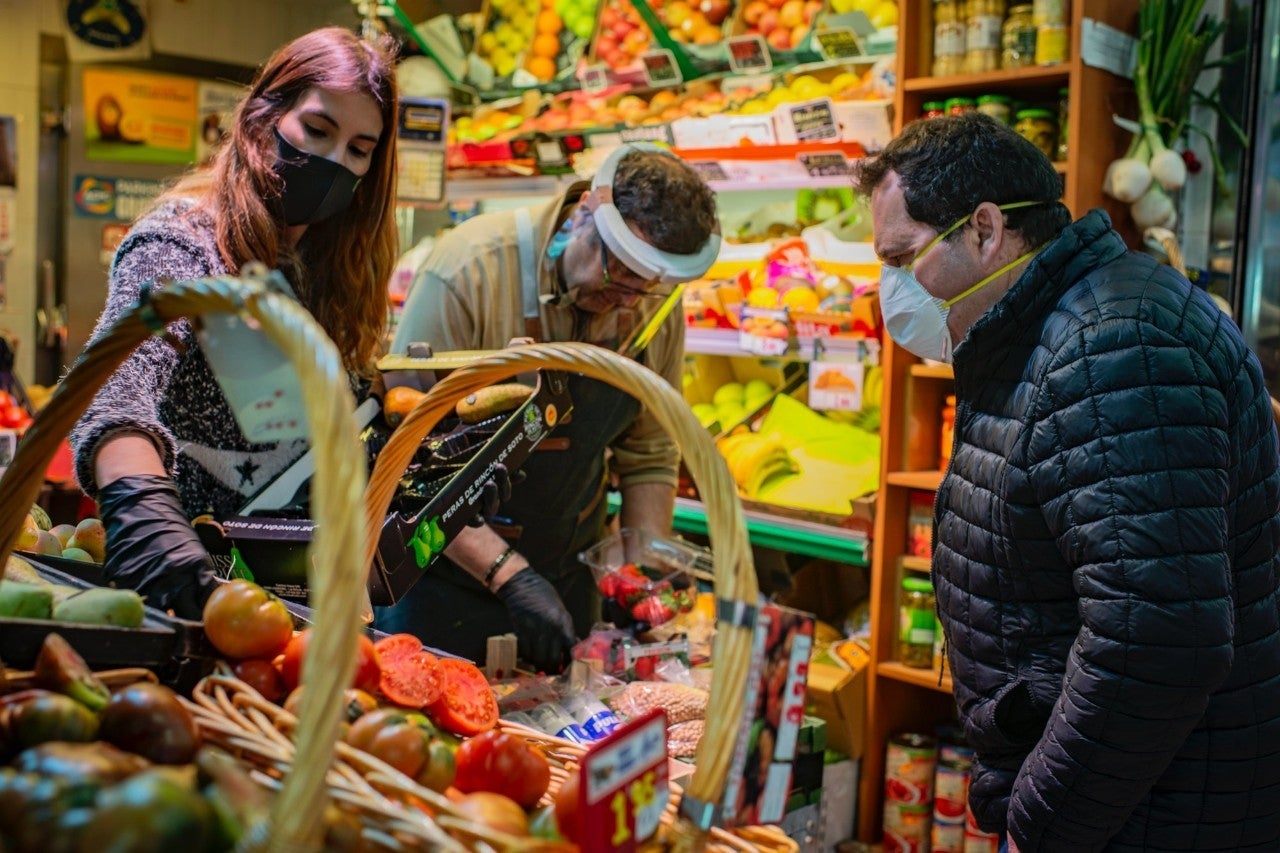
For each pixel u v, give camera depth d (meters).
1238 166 3.29
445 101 3.33
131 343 1.05
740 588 0.95
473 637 2.38
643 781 0.94
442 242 2.53
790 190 3.80
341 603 0.75
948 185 1.75
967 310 1.81
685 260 2.20
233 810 0.80
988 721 1.74
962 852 3.24
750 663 0.95
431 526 1.63
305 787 0.72
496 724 1.31
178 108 5.39
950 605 1.83
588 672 1.99
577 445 2.45
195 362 1.76
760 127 3.43
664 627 2.35
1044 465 1.60
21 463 1.09
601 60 4.01
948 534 1.83
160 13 5.29
